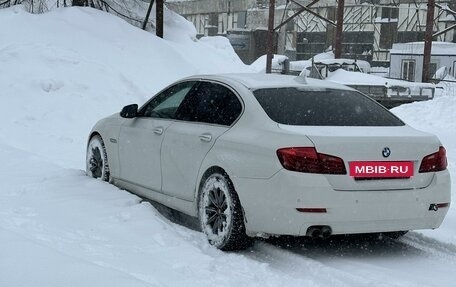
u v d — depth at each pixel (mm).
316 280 4660
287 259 5137
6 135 10703
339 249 5551
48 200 6457
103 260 4570
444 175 5254
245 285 4363
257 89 5660
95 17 17000
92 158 7672
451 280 4688
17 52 13812
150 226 5680
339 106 5609
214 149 5453
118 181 7152
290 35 60938
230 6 67812
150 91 14492
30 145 10398
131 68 15445
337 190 4805
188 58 17875
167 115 6434
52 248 4379
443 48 36094
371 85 25453
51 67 13602
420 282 4590
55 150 10297
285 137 4941
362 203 4844
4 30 15219
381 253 5457
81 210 6094
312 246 5629
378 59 56781
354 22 57719
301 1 59719
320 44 59375
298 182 4762
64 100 12477
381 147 4988
